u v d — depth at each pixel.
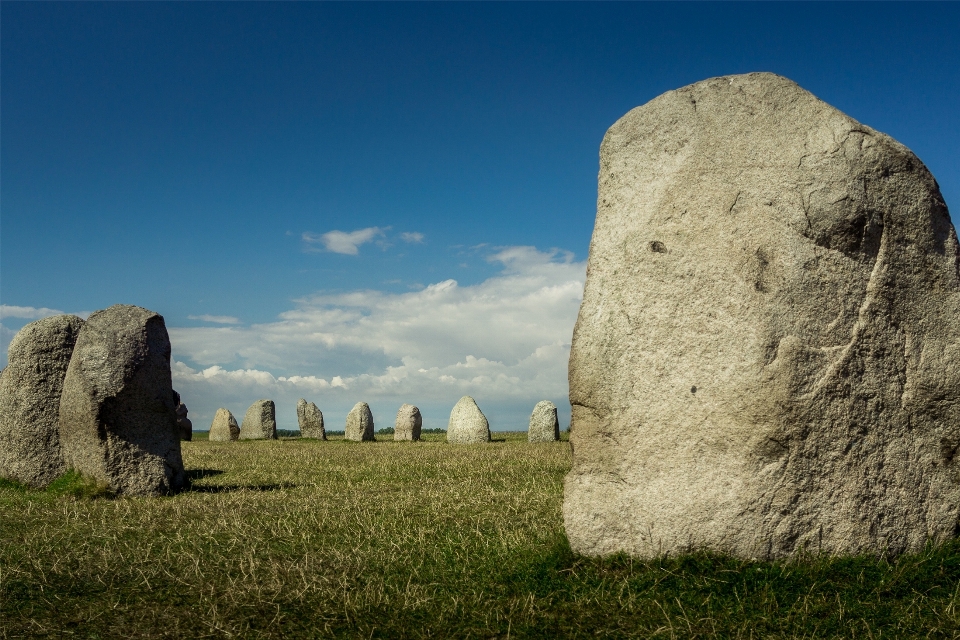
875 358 5.37
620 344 5.61
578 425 5.75
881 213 5.49
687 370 5.38
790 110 5.62
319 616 4.60
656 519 5.30
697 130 5.73
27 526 7.69
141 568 5.77
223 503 9.20
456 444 23.39
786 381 5.14
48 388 11.39
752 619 4.38
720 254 5.44
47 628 4.48
